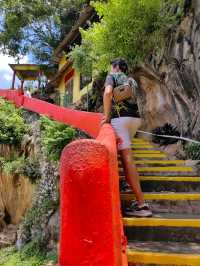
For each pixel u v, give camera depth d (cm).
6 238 1065
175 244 367
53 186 923
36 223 911
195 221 379
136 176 418
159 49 1009
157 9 977
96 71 1436
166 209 459
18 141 1349
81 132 847
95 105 1552
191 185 515
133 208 412
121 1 984
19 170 1156
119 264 214
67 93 2261
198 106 830
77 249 177
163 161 662
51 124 926
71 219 180
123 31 989
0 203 1188
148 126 1105
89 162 185
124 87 443
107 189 187
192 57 860
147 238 378
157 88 1046
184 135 886
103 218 182
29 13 2755
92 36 1067
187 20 904
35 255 823
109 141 272
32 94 2691
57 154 854
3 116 1445
